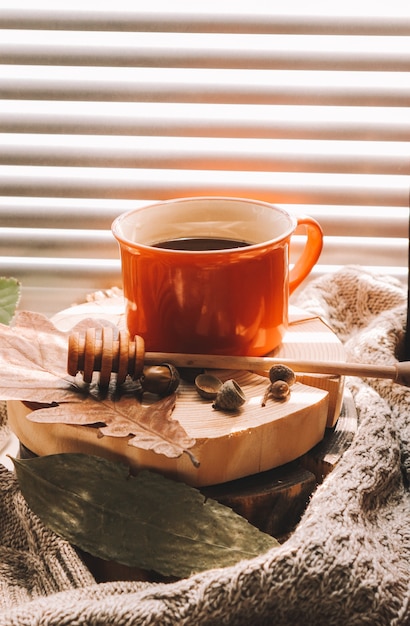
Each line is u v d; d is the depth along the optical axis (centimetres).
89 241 71
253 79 69
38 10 66
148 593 49
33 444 56
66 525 53
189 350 57
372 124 68
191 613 48
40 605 48
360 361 65
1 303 66
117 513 52
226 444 52
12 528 57
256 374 57
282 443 54
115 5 67
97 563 54
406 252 72
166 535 52
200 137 69
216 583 48
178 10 67
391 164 69
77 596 50
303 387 56
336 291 72
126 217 59
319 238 61
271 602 49
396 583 49
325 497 52
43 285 73
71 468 53
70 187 70
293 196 70
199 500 51
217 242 61
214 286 55
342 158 69
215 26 66
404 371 56
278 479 54
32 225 71
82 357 53
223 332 56
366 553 50
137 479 52
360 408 59
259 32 66
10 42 67
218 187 70
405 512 56
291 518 54
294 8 67
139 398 54
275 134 69
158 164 69
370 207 71
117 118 68
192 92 67
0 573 55
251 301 56
